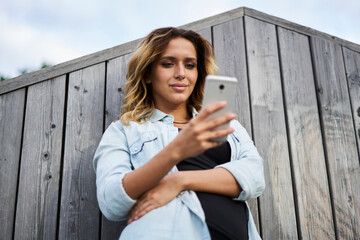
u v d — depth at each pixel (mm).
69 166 1253
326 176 1389
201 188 776
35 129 1290
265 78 1463
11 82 1318
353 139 1489
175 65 1030
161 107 1101
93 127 1312
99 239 1191
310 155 1399
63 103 1325
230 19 1514
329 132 1460
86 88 1354
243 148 976
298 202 1313
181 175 778
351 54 1643
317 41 1601
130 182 724
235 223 771
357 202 1390
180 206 756
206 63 1220
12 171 1237
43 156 1262
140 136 955
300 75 1515
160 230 707
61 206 1210
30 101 1320
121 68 1398
